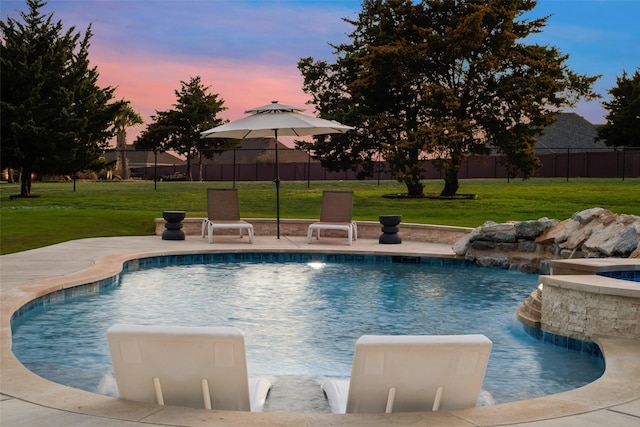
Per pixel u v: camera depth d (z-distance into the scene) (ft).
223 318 28.60
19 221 65.31
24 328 26.22
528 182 132.57
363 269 44.60
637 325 22.74
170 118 230.07
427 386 13.84
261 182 151.64
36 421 13.32
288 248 49.29
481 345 13.37
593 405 14.82
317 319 28.68
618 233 38.93
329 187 129.49
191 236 58.75
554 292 25.23
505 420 13.61
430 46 98.63
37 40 108.47
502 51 97.25
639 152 141.69
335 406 15.64
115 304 31.35
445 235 54.95
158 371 13.93
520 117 99.60
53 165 107.55
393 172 101.81
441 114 101.14
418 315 29.86
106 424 13.11
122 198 102.99
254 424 13.12
